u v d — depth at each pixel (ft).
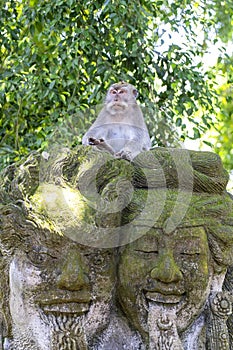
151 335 13.19
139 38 30.37
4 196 13.88
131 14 30.48
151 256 13.30
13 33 31.99
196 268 13.33
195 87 31.50
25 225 12.96
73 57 30.12
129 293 13.26
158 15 32.42
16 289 13.10
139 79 31.07
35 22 30.78
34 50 31.01
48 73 31.63
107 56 31.19
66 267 12.87
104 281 13.20
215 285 13.87
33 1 31.99
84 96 29.48
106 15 30.71
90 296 13.08
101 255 13.23
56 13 30.66
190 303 13.35
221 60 33.96
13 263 13.15
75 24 30.48
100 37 30.76
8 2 32.63
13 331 13.51
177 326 13.33
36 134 31.73
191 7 32.86
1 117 32.73
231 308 13.75
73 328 13.03
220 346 13.61
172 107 31.55
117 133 18.83
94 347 13.42
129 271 13.25
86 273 13.05
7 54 33.45
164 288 13.14
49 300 12.94
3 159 29.55
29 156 14.17
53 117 30.07
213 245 13.65
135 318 13.37
